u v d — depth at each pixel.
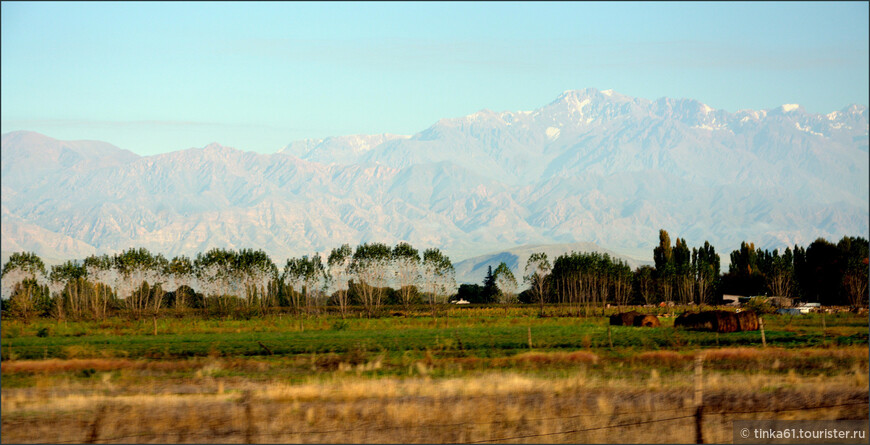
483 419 87.06
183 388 119.12
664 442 78.88
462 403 95.50
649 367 136.38
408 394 104.06
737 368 132.38
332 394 104.62
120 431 84.94
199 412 93.44
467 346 199.00
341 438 81.25
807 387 105.31
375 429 84.38
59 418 91.00
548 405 94.62
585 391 105.12
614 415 89.19
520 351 182.25
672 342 191.38
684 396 99.44
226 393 110.31
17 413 93.81
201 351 199.38
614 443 78.56
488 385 110.12
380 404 96.31
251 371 145.12
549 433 82.06
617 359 150.62
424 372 129.38
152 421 88.94
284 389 108.81
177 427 86.31
